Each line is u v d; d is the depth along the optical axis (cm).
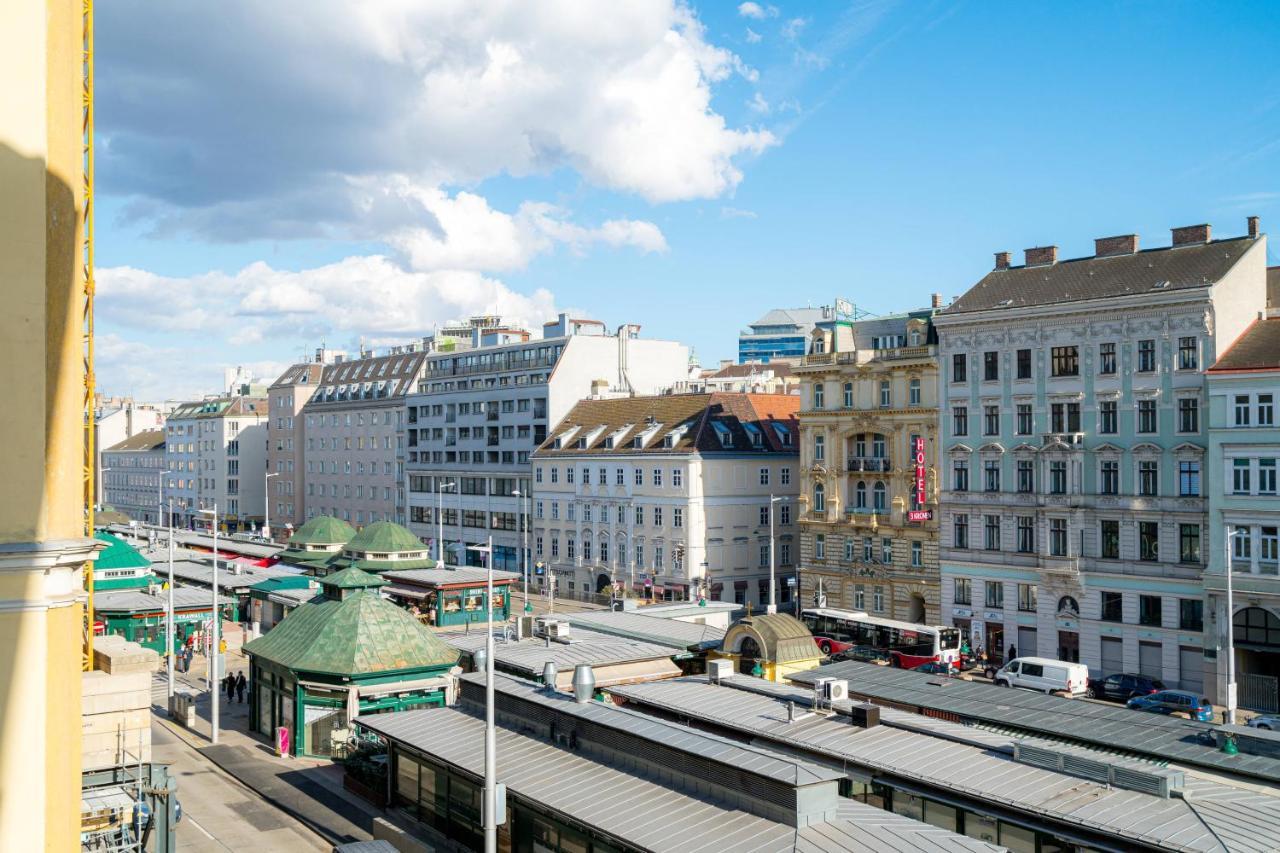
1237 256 6400
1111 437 6619
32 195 1392
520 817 3206
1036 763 2909
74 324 1484
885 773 3016
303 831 3741
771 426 9969
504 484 11800
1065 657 6788
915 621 7856
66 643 1426
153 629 6944
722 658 4819
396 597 7975
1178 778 2630
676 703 3772
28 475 1384
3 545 1355
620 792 2975
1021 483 7094
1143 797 2644
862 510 8200
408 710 4406
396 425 13938
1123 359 6569
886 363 7956
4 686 1360
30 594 1378
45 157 1406
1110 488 6631
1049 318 6931
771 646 4569
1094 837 2517
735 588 9456
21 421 1379
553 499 10806
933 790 2888
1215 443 6019
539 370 11681
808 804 2602
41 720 1380
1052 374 6944
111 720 2608
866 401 8144
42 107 1409
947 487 7512
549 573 10094
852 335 8644
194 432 18325
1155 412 6438
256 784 4312
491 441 12050
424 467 13250
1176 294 6288
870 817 2653
